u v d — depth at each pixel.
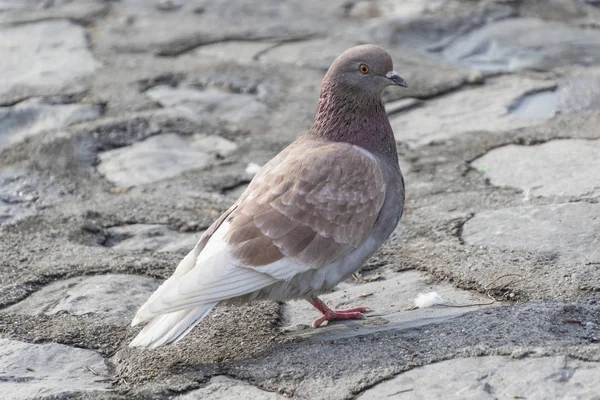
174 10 18.77
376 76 8.69
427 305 8.32
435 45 16.44
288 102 14.39
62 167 12.64
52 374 7.62
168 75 15.42
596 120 12.78
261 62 15.89
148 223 10.93
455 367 6.81
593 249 8.88
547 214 9.80
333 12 18.23
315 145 8.64
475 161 11.95
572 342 7.03
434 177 11.62
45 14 18.45
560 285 8.26
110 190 11.95
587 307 7.69
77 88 14.98
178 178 12.16
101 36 17.28
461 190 11.09
